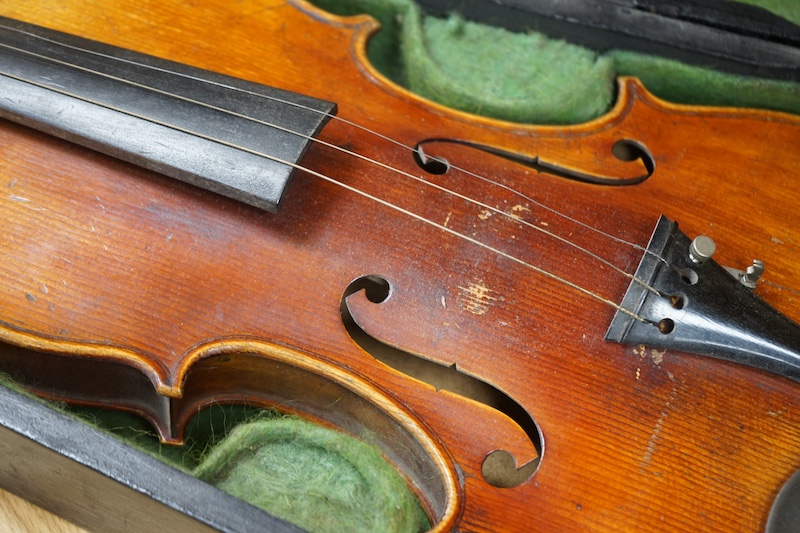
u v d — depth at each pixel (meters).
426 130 0.49
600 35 0.54
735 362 0.45
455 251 0.46
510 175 0.48
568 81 0.54
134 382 0.46
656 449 0.44
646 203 0.48
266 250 0.46
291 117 0.46
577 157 0.50
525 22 0.54
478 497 0.43
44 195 0.46
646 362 0.45
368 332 0.45
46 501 0.47
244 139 0.45
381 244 0.46
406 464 0.45
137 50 0.50
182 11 0.51
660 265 0.45
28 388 0.46
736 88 0.54
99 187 0.46
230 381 0.46
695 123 0.51
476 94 0.53
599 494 0.43
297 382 0.46
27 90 0.46
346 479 0.45
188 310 0.45
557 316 0.45
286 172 0.45
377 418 0.45
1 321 0.45
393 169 0.47
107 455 0.42
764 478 0.44
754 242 0.48
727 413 0.44
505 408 0.46
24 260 0.45
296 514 0.44
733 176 0.50
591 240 0.46
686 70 0.54
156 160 0.45
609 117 0.51
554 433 0.44
